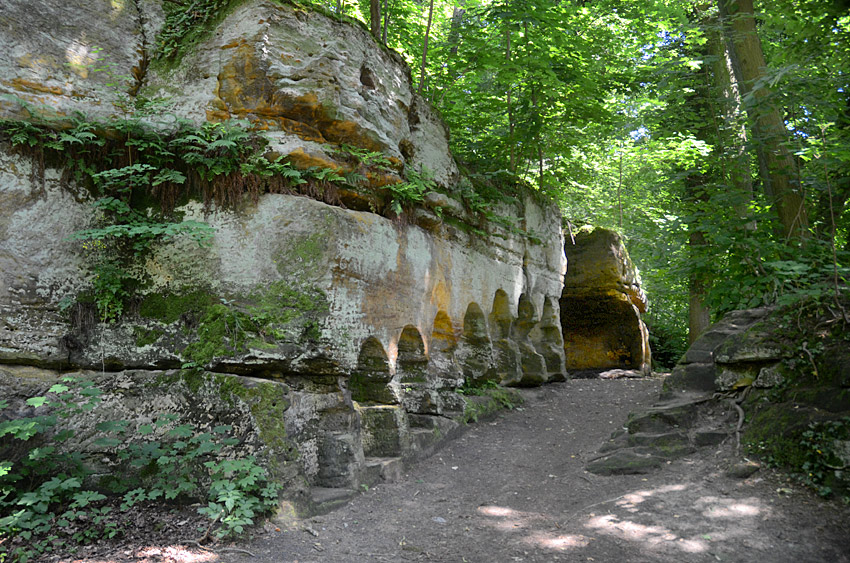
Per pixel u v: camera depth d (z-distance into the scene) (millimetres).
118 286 6527
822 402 6309
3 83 6223
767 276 7883
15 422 5438
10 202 6203
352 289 6836
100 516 5395
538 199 13016
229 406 6008
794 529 5066
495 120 13180
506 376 11320
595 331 15508
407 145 8562
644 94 13742
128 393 6324
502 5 10688
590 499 6148
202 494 5809
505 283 11406
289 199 6625
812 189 9383
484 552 5121
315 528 5582
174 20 7191
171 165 6840
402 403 7906
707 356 8039
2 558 4672
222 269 6586
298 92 6805
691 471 6398
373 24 10180
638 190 17422
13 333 6098
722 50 13016
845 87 8289
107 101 6711
